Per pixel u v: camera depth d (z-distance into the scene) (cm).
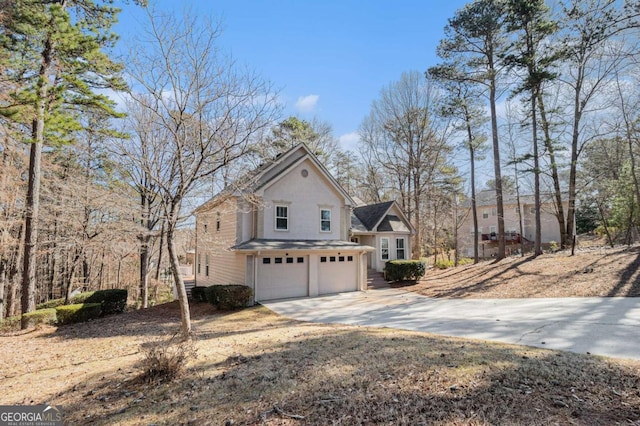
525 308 999
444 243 3147
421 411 362
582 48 1169
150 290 2388
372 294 1589
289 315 1173
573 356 520
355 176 3350
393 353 567
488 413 348
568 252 1692
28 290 1187
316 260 1598
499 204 1933
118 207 1027
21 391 543
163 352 530
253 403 412
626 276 1143
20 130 1099
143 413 409
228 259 1636
